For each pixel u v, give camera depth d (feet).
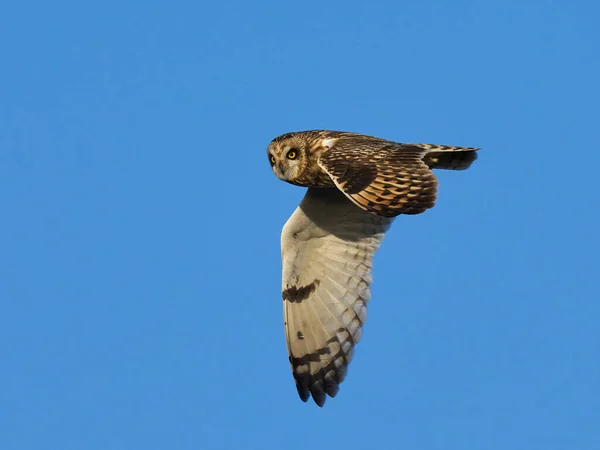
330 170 42.50
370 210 41.22
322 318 52.80
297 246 52.49
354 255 52.26
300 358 53.26
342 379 52.70
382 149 43.70
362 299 52.26
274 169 50.88
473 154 48.16
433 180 41.88
